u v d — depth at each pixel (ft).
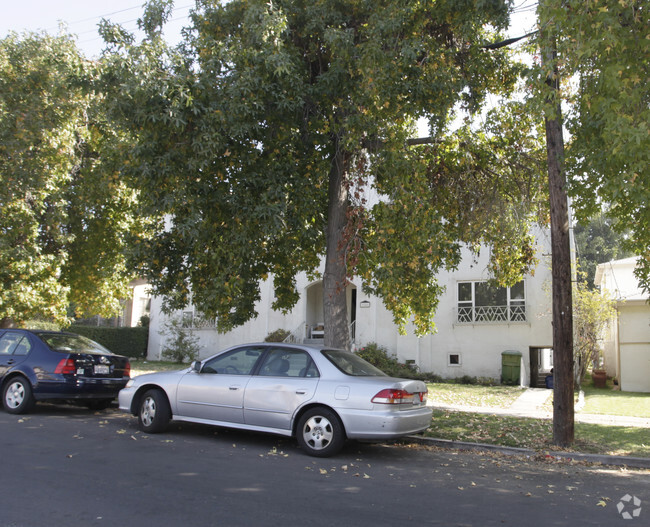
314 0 34.24
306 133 34.06
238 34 34.71
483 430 31.99
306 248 38.68
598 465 25.35
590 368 70.44
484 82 36.91
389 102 32.07
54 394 31.76
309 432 24.23
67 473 19.31
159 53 29.91
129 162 31.48
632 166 21.58
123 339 86.84
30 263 41.39
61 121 44.01
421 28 33.06
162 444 25.32
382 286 30.63
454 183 39.60
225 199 31.07
